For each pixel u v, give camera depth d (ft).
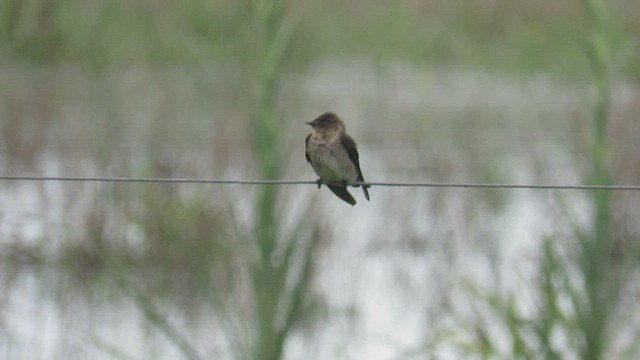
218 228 51.24
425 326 52.70
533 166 69.21
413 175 69.62
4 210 61.36
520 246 60.80
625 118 61.77
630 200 56.54
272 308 42.57
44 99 68.64
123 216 58.34
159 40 65.57
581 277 41.81
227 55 51.13
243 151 57.16
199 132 65.00
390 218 64.85
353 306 53.36
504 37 81.66
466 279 49.49
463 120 78.64
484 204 66.54
